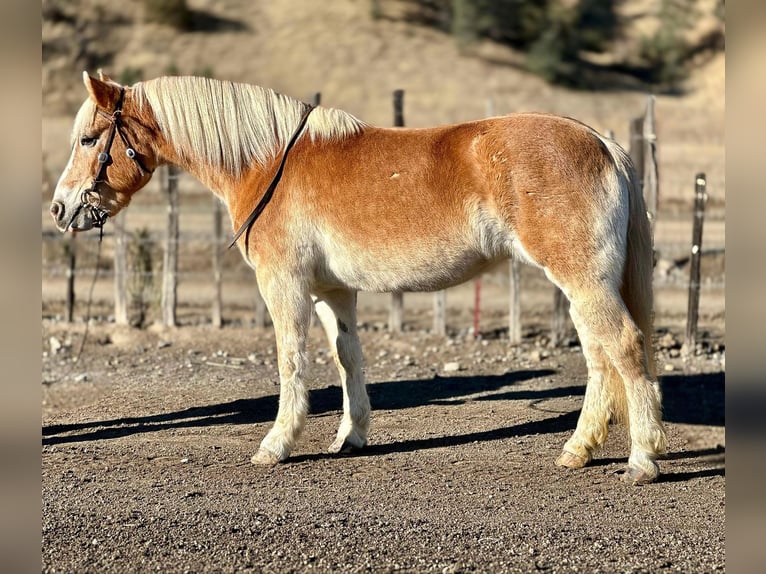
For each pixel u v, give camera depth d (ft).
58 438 22.79
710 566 14.84
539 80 124.98
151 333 34.35
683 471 19.77
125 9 129.29
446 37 132.98
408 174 18.86
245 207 19.93
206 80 20.42
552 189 18.03
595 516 17.12
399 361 31.07
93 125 20.34
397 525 16.61
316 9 134.10
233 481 19.21
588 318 18.20
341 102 114.73
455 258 18.92
